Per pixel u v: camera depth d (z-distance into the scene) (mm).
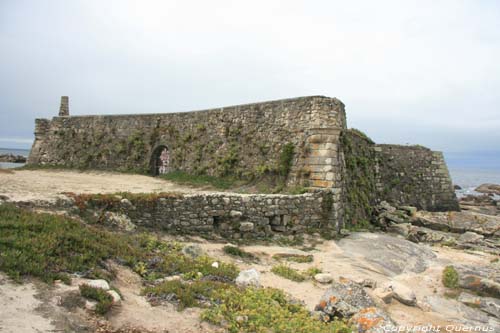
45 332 4090
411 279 10516
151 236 9766
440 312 8227
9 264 5168
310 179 15477
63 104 33125
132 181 21109
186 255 8883
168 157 24188
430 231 17812
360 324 6250
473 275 10133
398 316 7527
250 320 5625
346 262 11227
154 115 25672
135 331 4664
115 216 9844
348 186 17281
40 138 31281
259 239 12570
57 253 6109
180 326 5047
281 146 17453
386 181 23938
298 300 7391
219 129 21172
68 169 27953
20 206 8625
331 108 16453
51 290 5016
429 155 26609
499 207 33000
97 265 6336
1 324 4012
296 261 10727
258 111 19234
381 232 17422
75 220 8148
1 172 21609
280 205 13438
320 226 14523
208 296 6285
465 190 60969
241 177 18938
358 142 20609
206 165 20953
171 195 11172
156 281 6695
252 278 7785
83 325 4473
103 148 27484
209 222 11758
